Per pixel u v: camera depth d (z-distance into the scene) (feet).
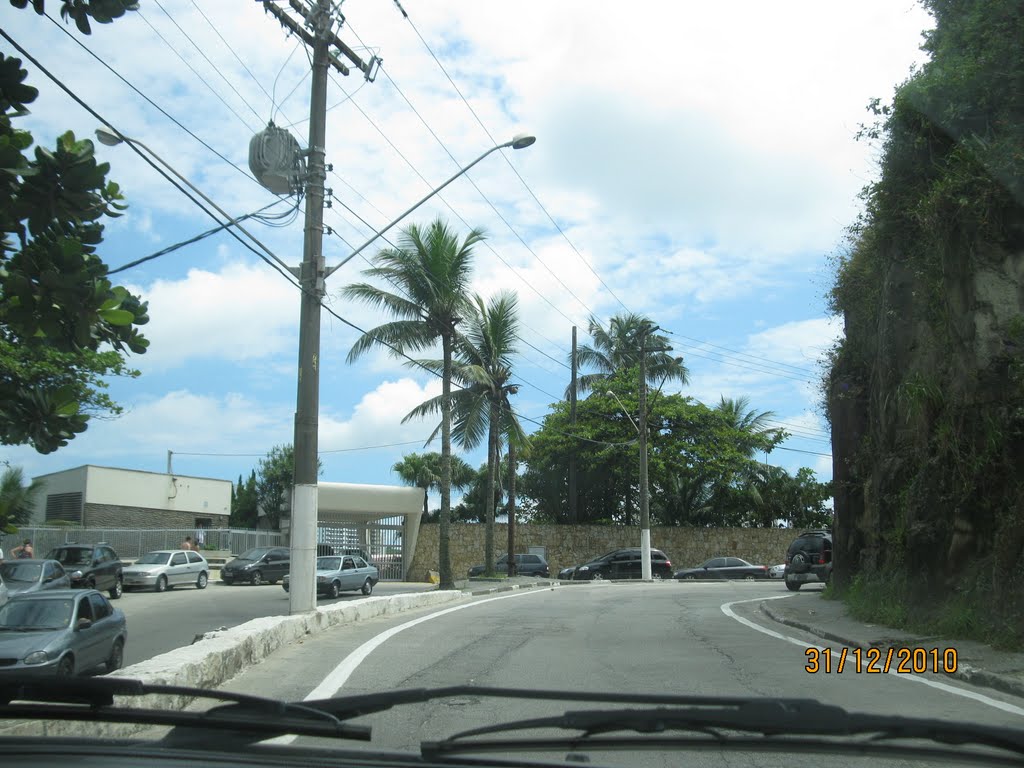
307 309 48.24
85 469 149.79
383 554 135.74
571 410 158.30
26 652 34.42
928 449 47.03
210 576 123.65
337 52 53.01
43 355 63.00
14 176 14.69
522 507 181.27
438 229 94.12
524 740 10.84
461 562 139.13
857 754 10.62
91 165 15.21
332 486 131.75
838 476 68.08
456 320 97.04
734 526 161.17
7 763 9.07
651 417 157.38
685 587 104.58
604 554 144.36
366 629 48.19
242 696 11.79
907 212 52.24
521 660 36.27
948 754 10.59
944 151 51.52
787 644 42.57
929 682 31.86
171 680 22.98
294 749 10.21
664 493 161.89
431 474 199.41
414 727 23.04
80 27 16.19
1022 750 10.20
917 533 45.68
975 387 42.78
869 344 64.34
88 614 39.40
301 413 47.32
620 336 168.04
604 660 36.52
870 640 41.27
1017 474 40.29
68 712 11.51
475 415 108.06
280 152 48.52
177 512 167.22
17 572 69.36
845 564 66.33
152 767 8.96
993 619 38.47
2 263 15.81
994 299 43.01
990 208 43.55
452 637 44.52
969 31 49.75
